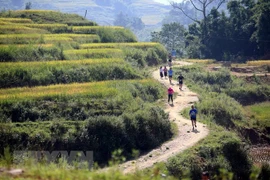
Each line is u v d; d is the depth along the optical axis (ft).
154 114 159.84
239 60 409.69
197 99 214.48
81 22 384.68
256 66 341.21
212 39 450.71
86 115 161.68
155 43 355.97
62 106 164.66
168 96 206.39
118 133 147.13
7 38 266.36
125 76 230.07
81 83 206.39
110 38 349.00
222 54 446.19
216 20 459.73
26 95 169.89
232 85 288.51
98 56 262.47
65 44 279.28
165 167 117.70
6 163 75.51
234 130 192.85
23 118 156.25
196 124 170.91
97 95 179.22
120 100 174.50
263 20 399.85
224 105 206.08
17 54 230.48
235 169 128.77
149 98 208.85
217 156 131.75
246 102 270.67
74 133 143.54
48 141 139.74
